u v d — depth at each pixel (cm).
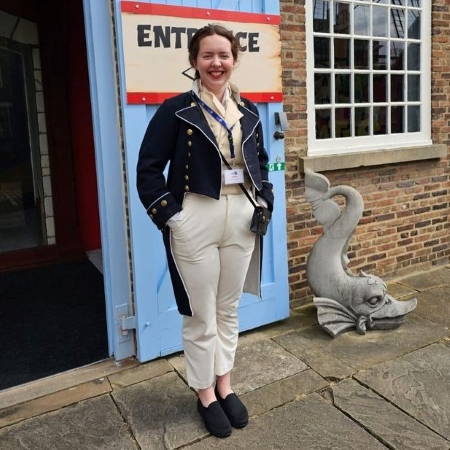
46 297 438
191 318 235
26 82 514
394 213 443
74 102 534
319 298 345
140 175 217
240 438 239
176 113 212
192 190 214
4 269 512
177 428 248
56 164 529
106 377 296
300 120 374
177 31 290
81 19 525
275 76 333
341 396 270
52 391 282
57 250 540
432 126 459
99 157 291
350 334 343
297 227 386
